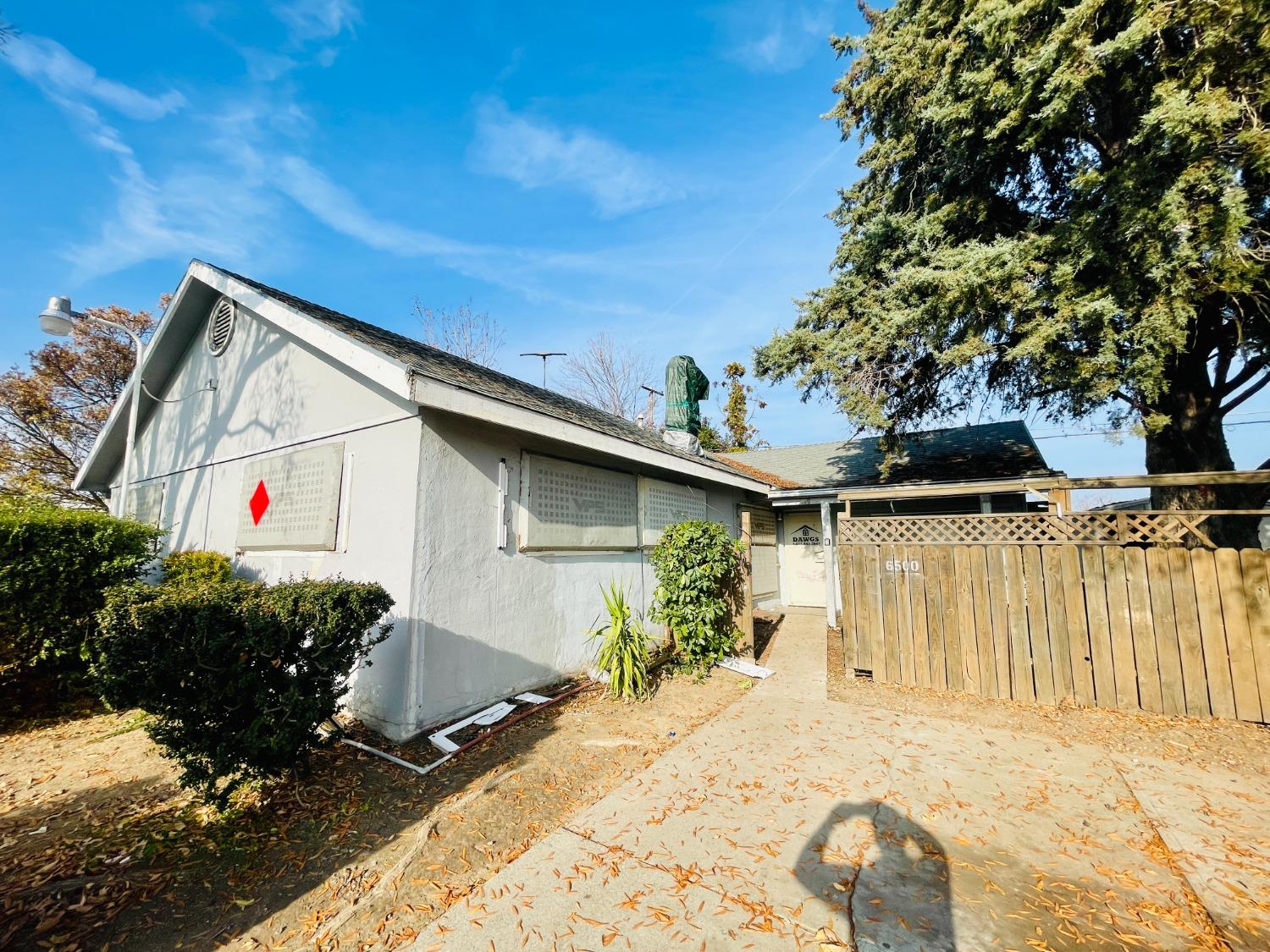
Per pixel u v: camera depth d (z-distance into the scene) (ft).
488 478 17.01
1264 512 15.79
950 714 16.61
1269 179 21.68
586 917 7.65
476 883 8.44
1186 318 21.43
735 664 22.15
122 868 8.68
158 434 27.37
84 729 15.66
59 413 54.54
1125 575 16.76
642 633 20.02
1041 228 31.71
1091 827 10.15
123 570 18.01
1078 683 17.03
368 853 9.14
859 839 9.70
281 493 18.58
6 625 15.80
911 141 33.50
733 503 37.70
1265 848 9.43
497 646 16.88
